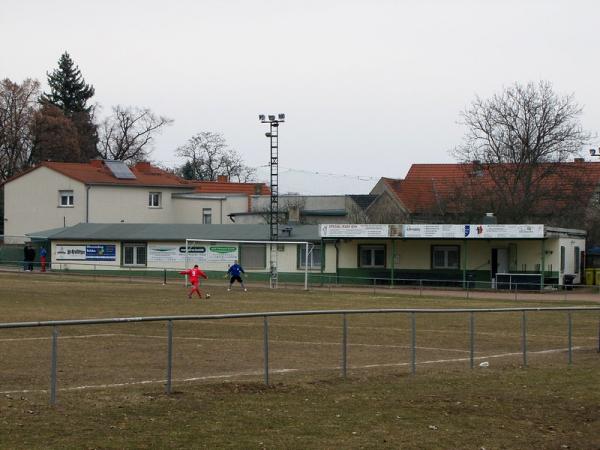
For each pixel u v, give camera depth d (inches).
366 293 2310.5
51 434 569.3
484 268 2679.6
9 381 746.8
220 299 1985.7
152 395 696.4
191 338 1073.5
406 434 618.2
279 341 1092.5
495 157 3070.9
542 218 3088.1
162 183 3671.3
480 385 813.9
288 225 2994.6
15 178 3560.5
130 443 557.3
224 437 583.8
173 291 2213.3
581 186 3036.4
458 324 1443.2
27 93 4040.4
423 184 3572.8
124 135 4645.7
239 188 4197.8
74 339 997.8
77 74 5132.9
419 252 2738.7
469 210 3110.2
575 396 774.5
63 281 2529.5
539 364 971.9
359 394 745.0
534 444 610.9
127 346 940.6
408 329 1336.1
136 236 2945.4
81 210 3427.7
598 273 2731.3
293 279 2810.0
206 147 5300.2
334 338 1172.5
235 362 884.0
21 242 3452.3
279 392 737.0
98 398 677.9
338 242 2787.9
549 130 3036.4
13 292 2041.1
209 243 2876.5
